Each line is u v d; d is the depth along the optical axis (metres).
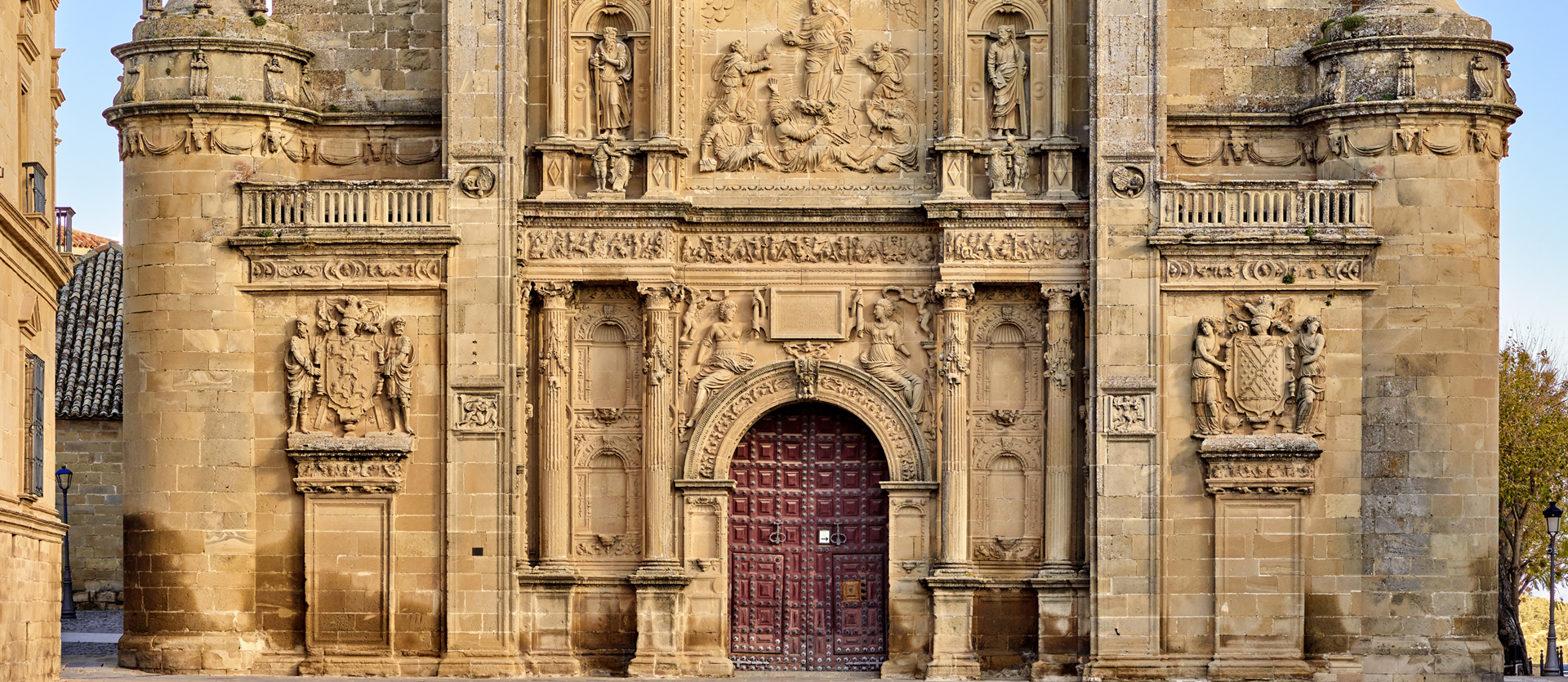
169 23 49.31
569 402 49.97
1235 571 47.97
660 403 49.38
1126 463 48.03
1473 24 48.59
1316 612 47.91
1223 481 47.91
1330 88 48.91
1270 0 50.41
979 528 49.59
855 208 49.53
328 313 48.97
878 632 50.22
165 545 48.53
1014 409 49.69
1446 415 47.72
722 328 50.00
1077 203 48.94
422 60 50.78
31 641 40.31
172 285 48.84
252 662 48.56
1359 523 47.94
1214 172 49.94
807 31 50.53
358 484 48.50
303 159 50.44
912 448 49.62
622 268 49.38
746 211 49.62
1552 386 71.00
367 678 47.78
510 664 48.09
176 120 49.00
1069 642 48.78
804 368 49.69
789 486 50.59
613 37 50.22
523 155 49.41
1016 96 49.84
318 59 50.81
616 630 49.50
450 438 48.53
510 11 49.19
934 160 49.88
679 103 50.09
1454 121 48.22
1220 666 47.62
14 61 40.12
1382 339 48.00
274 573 48.75
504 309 48.66
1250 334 48.19
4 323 39.03
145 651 48.34
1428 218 48.00
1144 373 48.09
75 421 65.69
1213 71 50.31
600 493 49.94
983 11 50.06
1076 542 49.19
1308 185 48.16
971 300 49.56
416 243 48.66
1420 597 47.53
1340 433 48.06
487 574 48.34
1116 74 48.59
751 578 50.38
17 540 39.12
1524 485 66.62
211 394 48.72
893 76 50.38
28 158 41.62
